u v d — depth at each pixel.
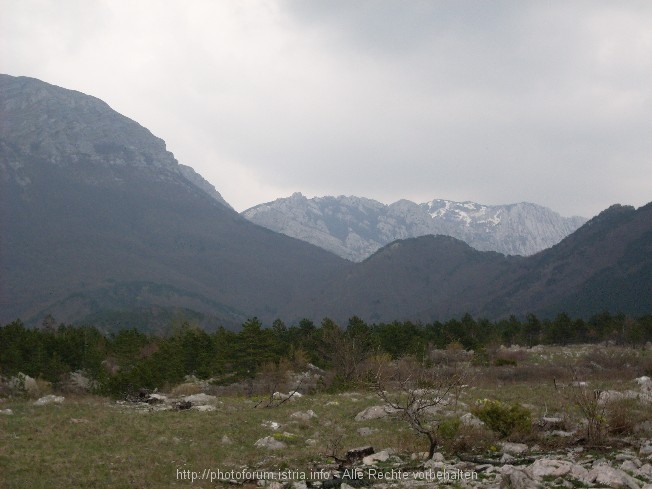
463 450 17.77
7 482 15.42
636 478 12.70
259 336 53.91
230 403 33.31
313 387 44.19
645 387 30.81
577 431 18.27
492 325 94.12
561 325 95.31
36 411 27.03
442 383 26.27
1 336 51.38
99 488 15.29
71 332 65.44
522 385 39.25
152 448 19.83
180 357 57.94
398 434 20.98
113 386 40.75
